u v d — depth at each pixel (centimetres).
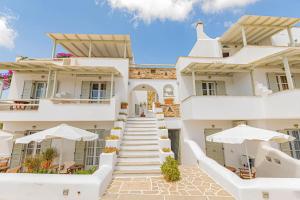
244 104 1070
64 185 543
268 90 1066
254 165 1020
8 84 1861
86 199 529
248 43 1510
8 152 816
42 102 1060
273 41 1438
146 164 830
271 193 517
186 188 623
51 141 1128
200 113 1051
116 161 848
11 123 1148
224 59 1361
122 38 1359
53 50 1355
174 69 1538
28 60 1362
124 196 552
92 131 1165
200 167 882
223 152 1189
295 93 909
